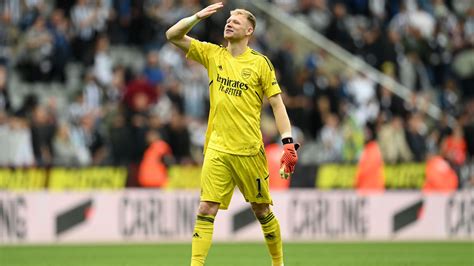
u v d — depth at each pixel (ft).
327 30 194.08
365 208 149.69
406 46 195.11
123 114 158.51
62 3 182.09
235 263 103.76
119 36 183.21
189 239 142.82
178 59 176.04
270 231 75.20
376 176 150.41
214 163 71.67
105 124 159.33
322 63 189.37
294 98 171.12
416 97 186.19
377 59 190.90
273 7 195.52
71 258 110.11
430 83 196.54
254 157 72.18
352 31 204.33
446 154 160.56
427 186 153.69
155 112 162.50
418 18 204.03
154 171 142.00
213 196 71.61
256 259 108.99
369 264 103.04
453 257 113.70
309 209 147.23
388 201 150.51
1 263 103.55
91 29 180.04
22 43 178.81
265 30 190.80
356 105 178.81
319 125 172.24
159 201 142.20
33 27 174.60
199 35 180.24
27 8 181.06
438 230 151.64
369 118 177.27
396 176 151.94
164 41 184.03
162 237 142.10
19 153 149.69
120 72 168.96
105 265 101.09
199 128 163.94
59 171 139.23
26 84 177.27
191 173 144.56
